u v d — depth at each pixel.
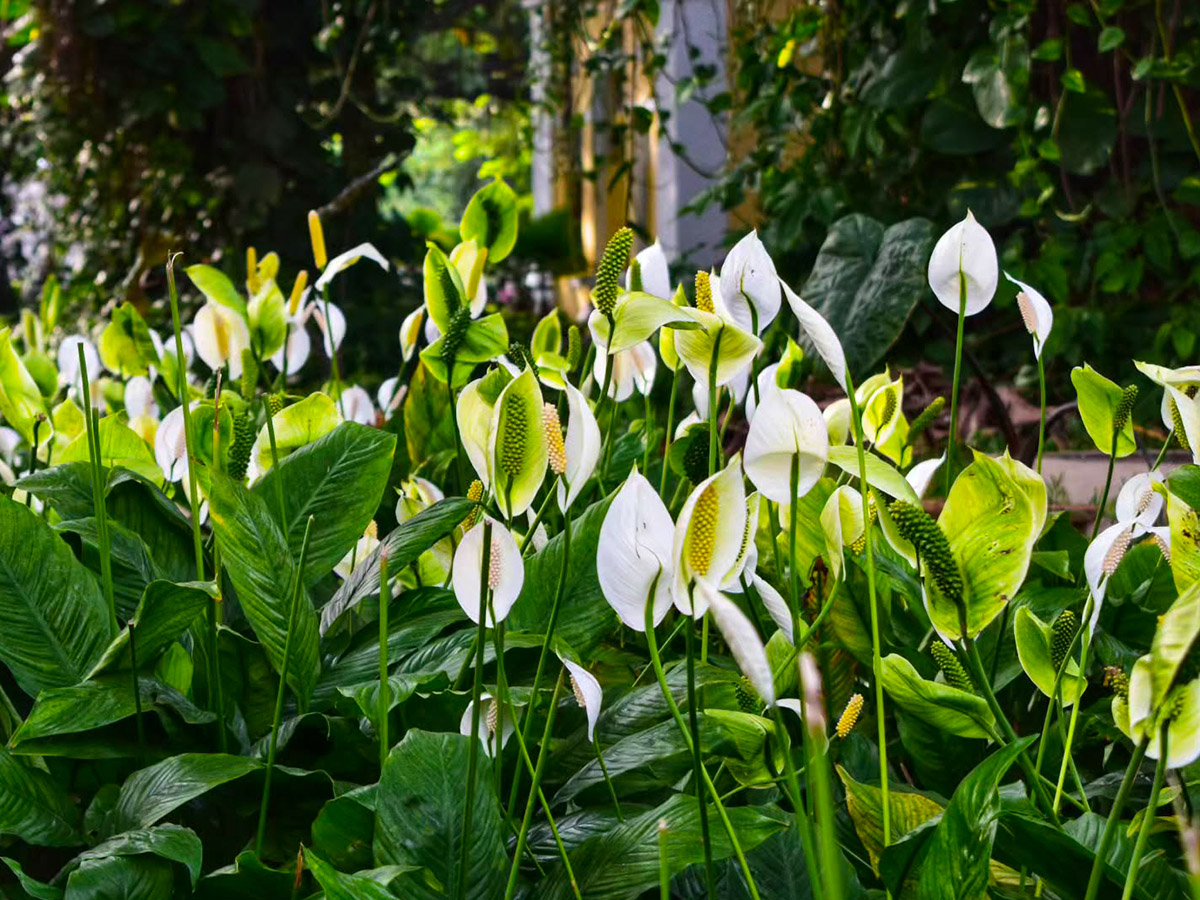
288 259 13.66
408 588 2.28
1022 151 7.41
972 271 1.78
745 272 1.71
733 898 1.60
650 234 14.33
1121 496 1.88
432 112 15.64
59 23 12.27
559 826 1.75
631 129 11.60
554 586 2.01
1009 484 1.50
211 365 2.71
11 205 14.47
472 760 1.55
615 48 12.25
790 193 8.32
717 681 1.82
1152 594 2.16
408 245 15.09
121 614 2.13
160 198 12.91
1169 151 7.53
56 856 2.00
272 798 1.91
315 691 2.01
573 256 22.84
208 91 12.62
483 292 2.55
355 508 2.16
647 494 1.42
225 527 1.94
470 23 19.05
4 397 2.59
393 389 3.45
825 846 1.11
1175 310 7.24
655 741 1.77
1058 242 7.60
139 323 3.00
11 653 1.91
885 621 1.99
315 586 2.46
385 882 1.47
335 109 12.77
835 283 3.23
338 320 3.00
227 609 2.34
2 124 13.88
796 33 8.55
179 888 1.66
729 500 1.37
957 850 1.42
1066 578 2.23
